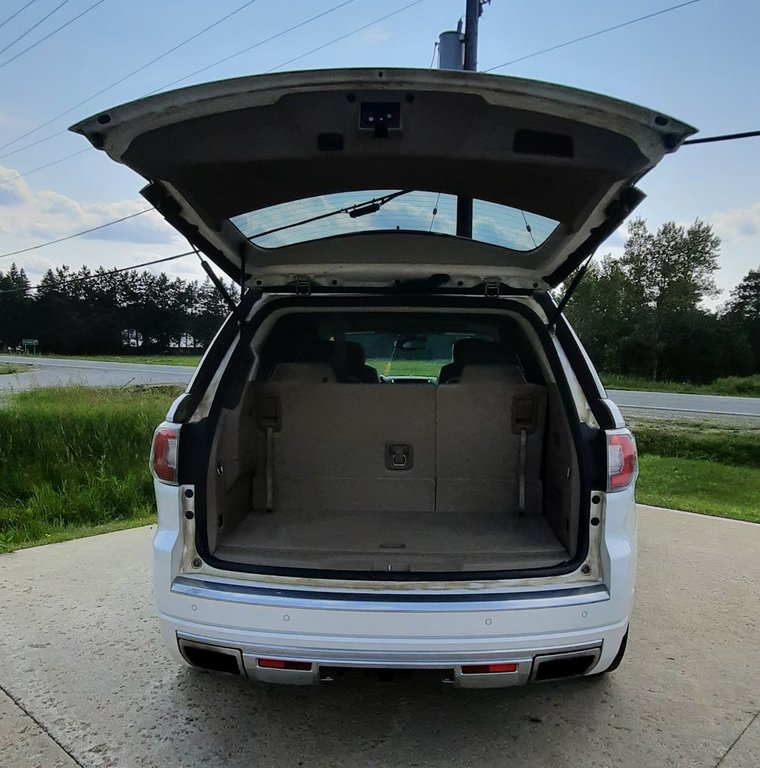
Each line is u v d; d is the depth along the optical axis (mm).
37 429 7258
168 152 1869
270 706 2506
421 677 1968
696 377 39094
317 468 2830
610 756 2195
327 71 1657
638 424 12469
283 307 2820
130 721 2387
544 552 2299
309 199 2297
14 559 4246
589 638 1951
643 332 39781
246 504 2752
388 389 2777
